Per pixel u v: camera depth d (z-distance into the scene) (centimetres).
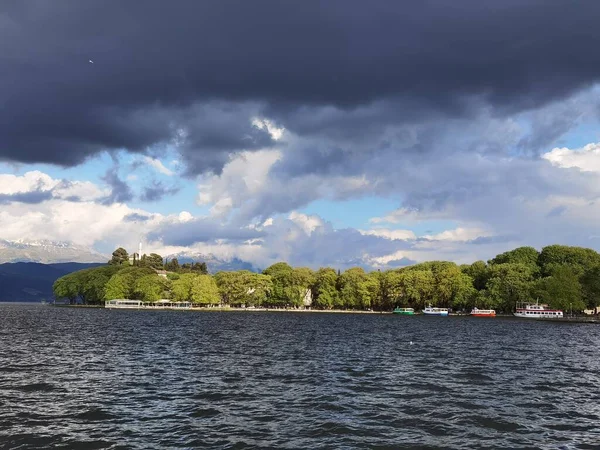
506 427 3662
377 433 3456
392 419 3816
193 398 4403
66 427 3481
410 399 4503
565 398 4716
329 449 3112
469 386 5197
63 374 5503
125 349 8094
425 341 10619
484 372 6172
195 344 9100
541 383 5500
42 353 7312
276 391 4750
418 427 3619
